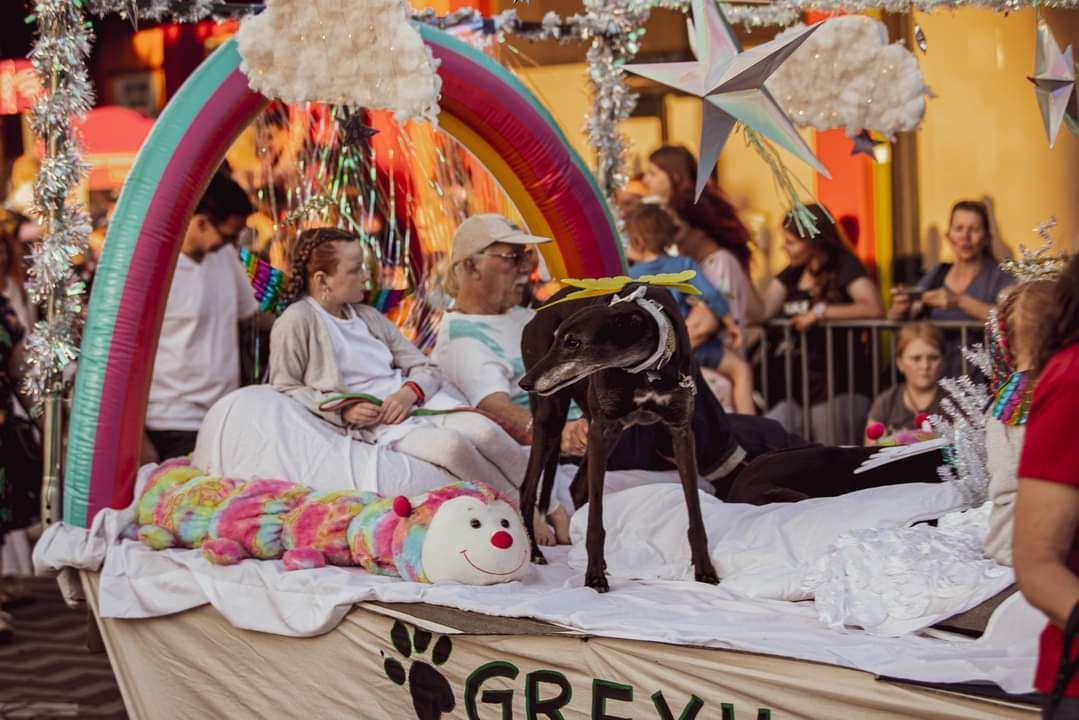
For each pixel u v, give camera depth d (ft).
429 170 21.36
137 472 16.88
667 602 12.92
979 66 30.17
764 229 30.68
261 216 23.50
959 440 13.50
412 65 15.76
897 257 30.66
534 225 20.15
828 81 17.88
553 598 12.84
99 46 35.70
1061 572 7.55
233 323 20.61
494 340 18.16
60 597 25.48
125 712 17.85
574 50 31.22
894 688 10.18
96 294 16.83
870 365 26.50
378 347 17.90
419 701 13.12
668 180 26.89
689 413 13.30
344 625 13.71
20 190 34.12
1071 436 7.61
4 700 18.43
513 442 16.80
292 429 16.44
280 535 15.03
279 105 21.13
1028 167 30.17
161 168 16.90
